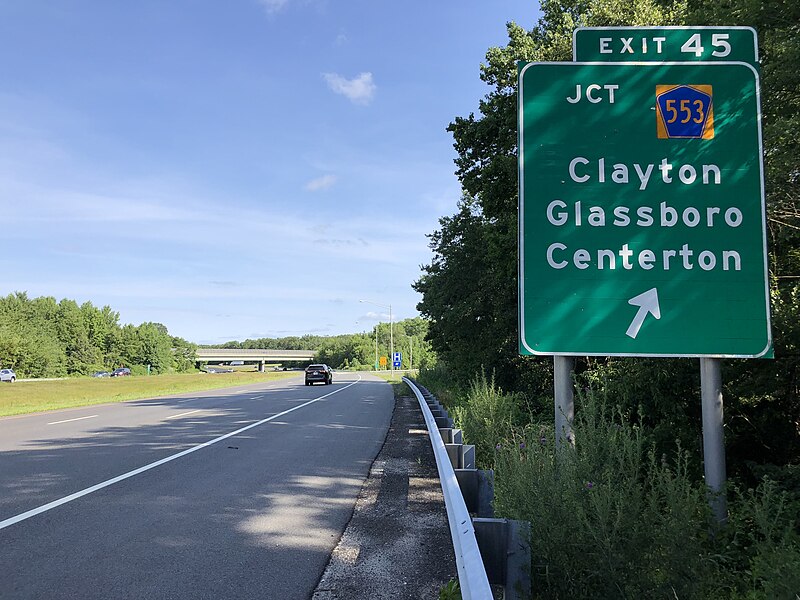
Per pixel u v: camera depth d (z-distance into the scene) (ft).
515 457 14.56
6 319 351.05
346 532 20.01
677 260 16.33
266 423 55.21
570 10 60.85
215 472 30.63
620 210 16.62
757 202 16.37
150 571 16.17
